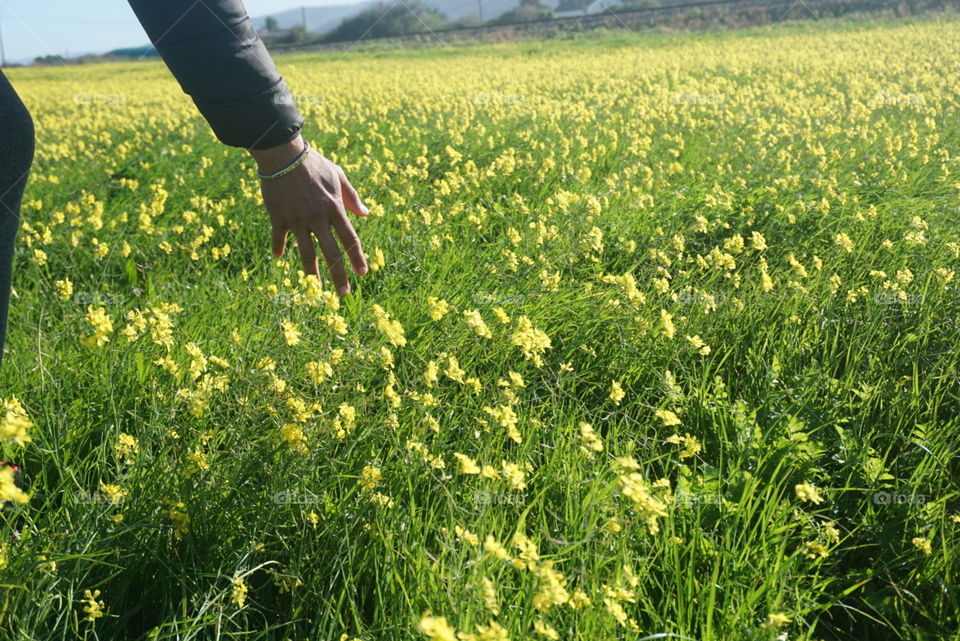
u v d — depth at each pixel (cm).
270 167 200
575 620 173
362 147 756
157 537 196
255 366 238
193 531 197
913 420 272
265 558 202
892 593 206
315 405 213
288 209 205
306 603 191
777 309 340
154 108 1380
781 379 297
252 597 196
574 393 289
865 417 272
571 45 2816
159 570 193
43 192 627
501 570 185
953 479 244
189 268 429
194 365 227
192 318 327
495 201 560
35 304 364
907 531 221
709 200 486
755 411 266
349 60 2853
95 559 184
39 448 234
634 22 3500
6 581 168
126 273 432
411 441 219
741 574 201
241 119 187
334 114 983
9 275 172
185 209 566
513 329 303
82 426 250
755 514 229
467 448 236
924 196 552
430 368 233
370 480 200
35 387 261
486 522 197
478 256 421
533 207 536
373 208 454
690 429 269
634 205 489
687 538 216
